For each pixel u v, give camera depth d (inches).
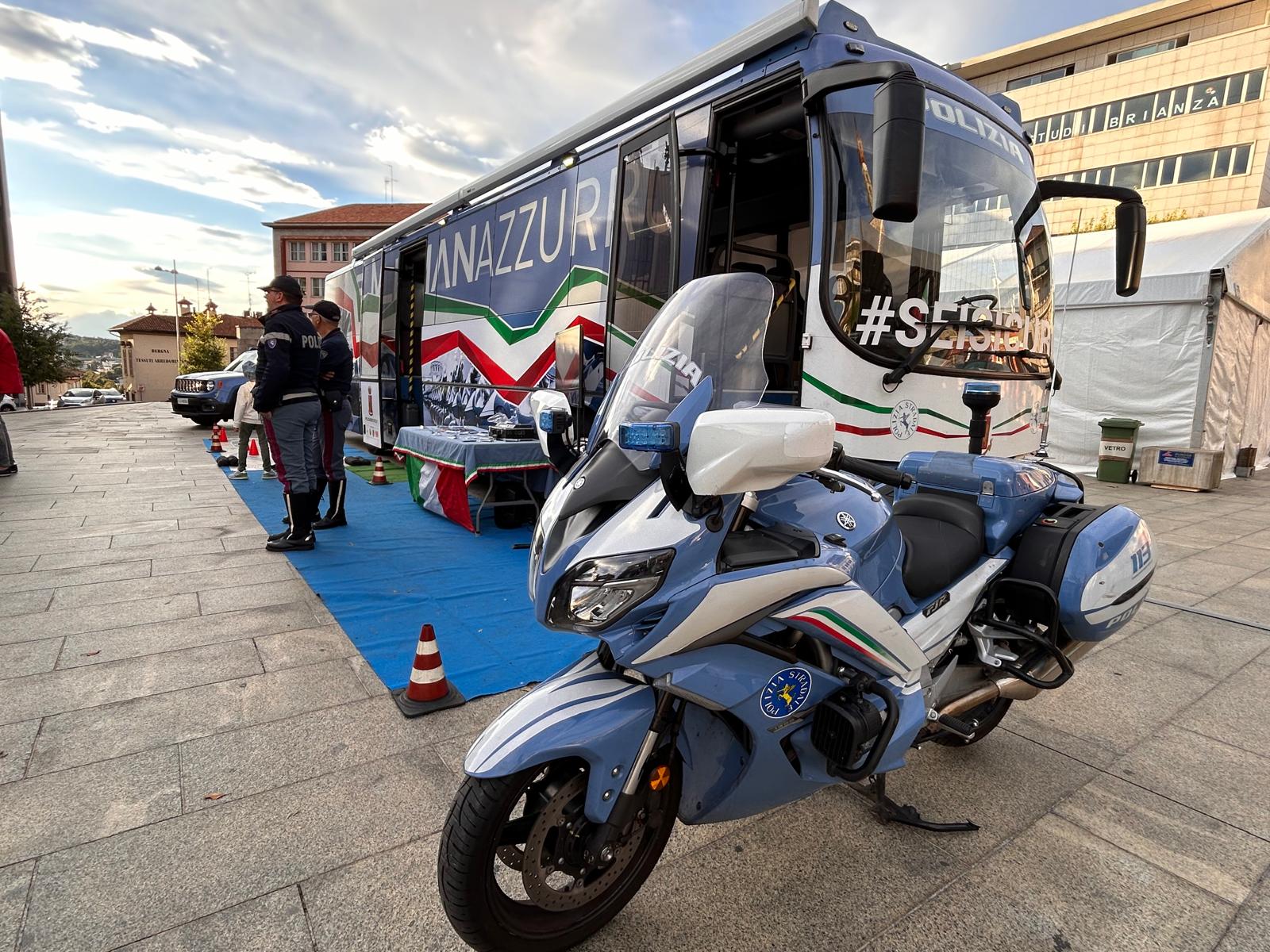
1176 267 408.2
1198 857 95.4
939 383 155.7
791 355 197.5
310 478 231.0
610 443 75.4
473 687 137.3
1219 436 427.8
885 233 152.3
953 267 161.0
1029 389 171.5
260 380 215.9
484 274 311.7
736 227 220.4
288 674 141.4
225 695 132.0
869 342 149.2
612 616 65.6
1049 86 1791.3
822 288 150.4
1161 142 1610.5
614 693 72.8
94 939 76.2
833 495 86.7
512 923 74.0
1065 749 122.4
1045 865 93.4
